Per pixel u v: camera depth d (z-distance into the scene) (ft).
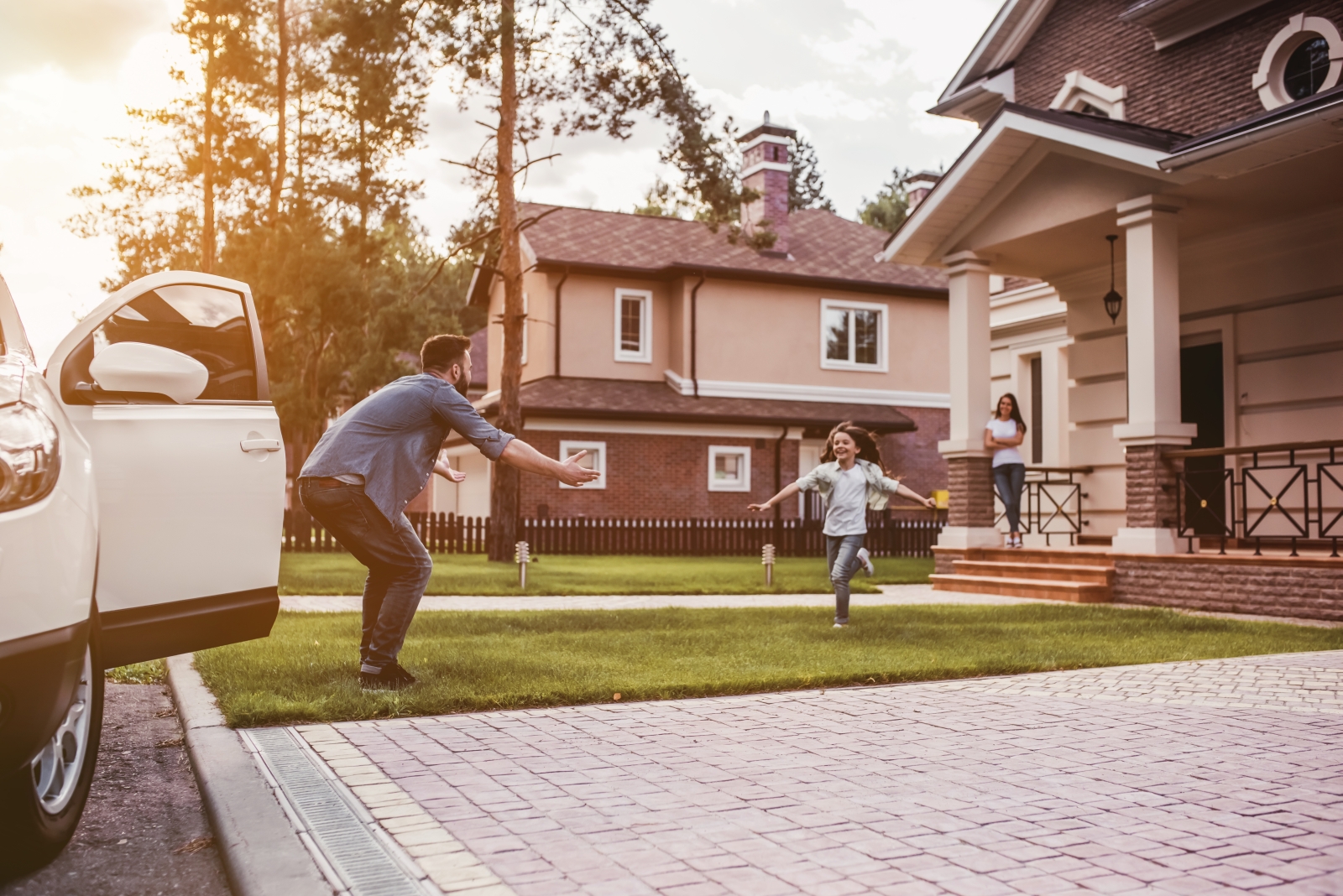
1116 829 11.17
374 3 55.01
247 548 14.97
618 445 79.82
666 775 13.39
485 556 67.67
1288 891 9.35
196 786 14.03
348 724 16.31
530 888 9.41
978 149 42.73
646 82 58.49
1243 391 42.34
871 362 91.86
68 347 13.52
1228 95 44.11
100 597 13.09
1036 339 54.95
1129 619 31.24
